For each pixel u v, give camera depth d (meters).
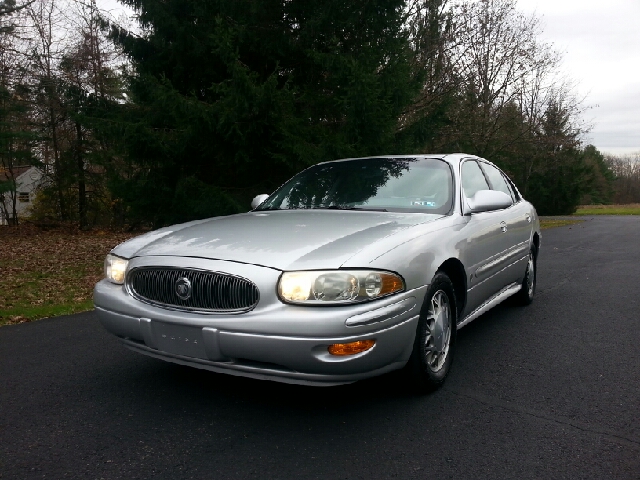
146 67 14.67
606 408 3.19
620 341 4.59
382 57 13.35
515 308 5.89
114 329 3.26
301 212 4.04
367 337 2.74
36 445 2.75
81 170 23.89
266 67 13.87
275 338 2.70
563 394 3.41
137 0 14.12
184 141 13.09
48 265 10.80
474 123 25.08
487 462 2.56
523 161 40.50
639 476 2.43
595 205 76.69
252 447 2.71
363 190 4.29
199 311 2.92
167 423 2.99
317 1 13.22
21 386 3.60
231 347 2.79
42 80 20.38
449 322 3.56
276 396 3.36
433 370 3.37
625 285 7.26
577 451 2.66
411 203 4.03
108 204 25.03
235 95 11.83
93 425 2.98
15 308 6.36
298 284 2.75
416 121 14.79
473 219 4.08
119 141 13.81
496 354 4.24
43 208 25.69
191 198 13.80
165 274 3.07
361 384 3.54
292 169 12.65
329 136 12.34
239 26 12.85
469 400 3.30
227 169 14.32
